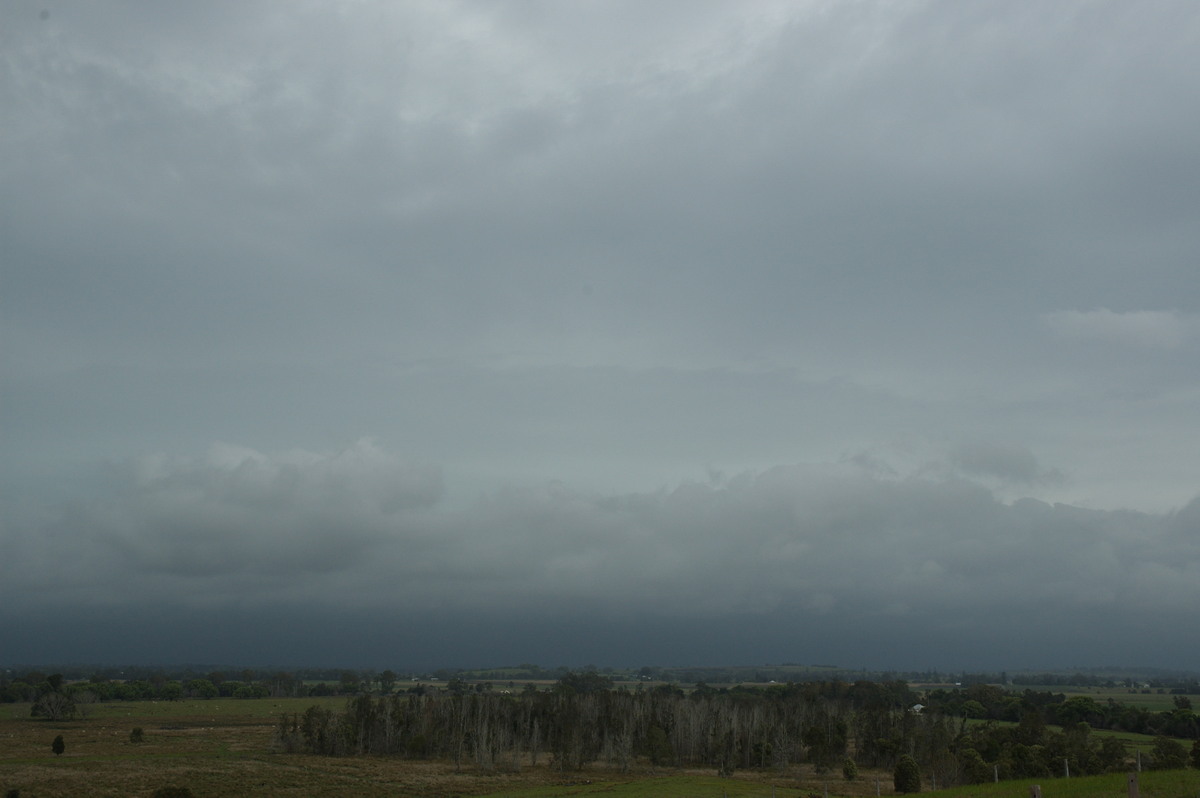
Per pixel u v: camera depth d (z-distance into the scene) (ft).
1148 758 320.50
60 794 266.77
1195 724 408.46
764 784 327.47
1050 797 139.33
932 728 395.55
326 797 288.51
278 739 450.30
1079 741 319.06
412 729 466.29
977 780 294.25
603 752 455.22
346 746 446.60
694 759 449.06
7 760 356.79
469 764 421.59
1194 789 138.10
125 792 275.39
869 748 423.23
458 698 522.88
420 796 299.17
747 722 444.14
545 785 334.65
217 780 310.86
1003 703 516.32
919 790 286.25
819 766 388.37
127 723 570.46
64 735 478.59
